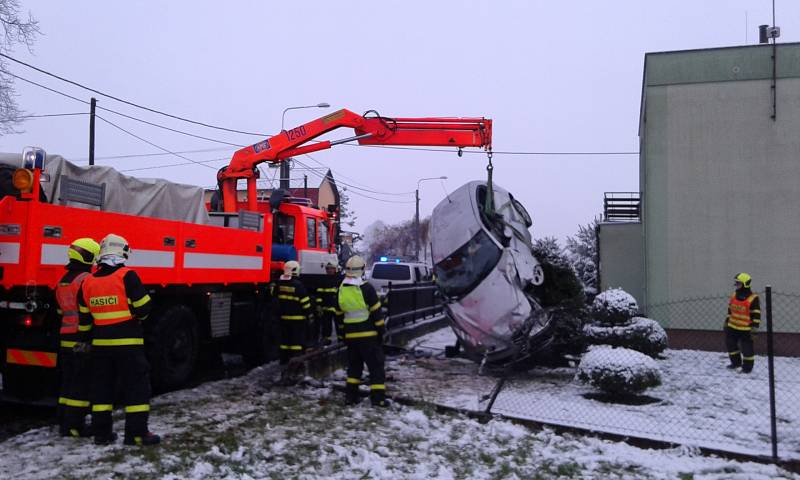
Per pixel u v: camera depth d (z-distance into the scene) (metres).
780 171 12.51
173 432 5.92
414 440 6.05
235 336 9.87
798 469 5.40
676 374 10.02
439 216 10.12
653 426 6.77
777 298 12.35
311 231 12.38
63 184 6.30
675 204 13.04
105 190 7.11
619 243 15.70
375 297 7.44
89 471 4.77
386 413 7.07
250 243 9.57
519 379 9.43
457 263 9.62
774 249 12.45
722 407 7.74
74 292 5.71
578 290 10.10
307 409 7.14
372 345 7.40
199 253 8.26
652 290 13.09
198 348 8.59
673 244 13.00
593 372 7.86
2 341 6.59
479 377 9.55
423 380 9.26
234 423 6.38
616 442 6.13
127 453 5.23
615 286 15.63
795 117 12.48
